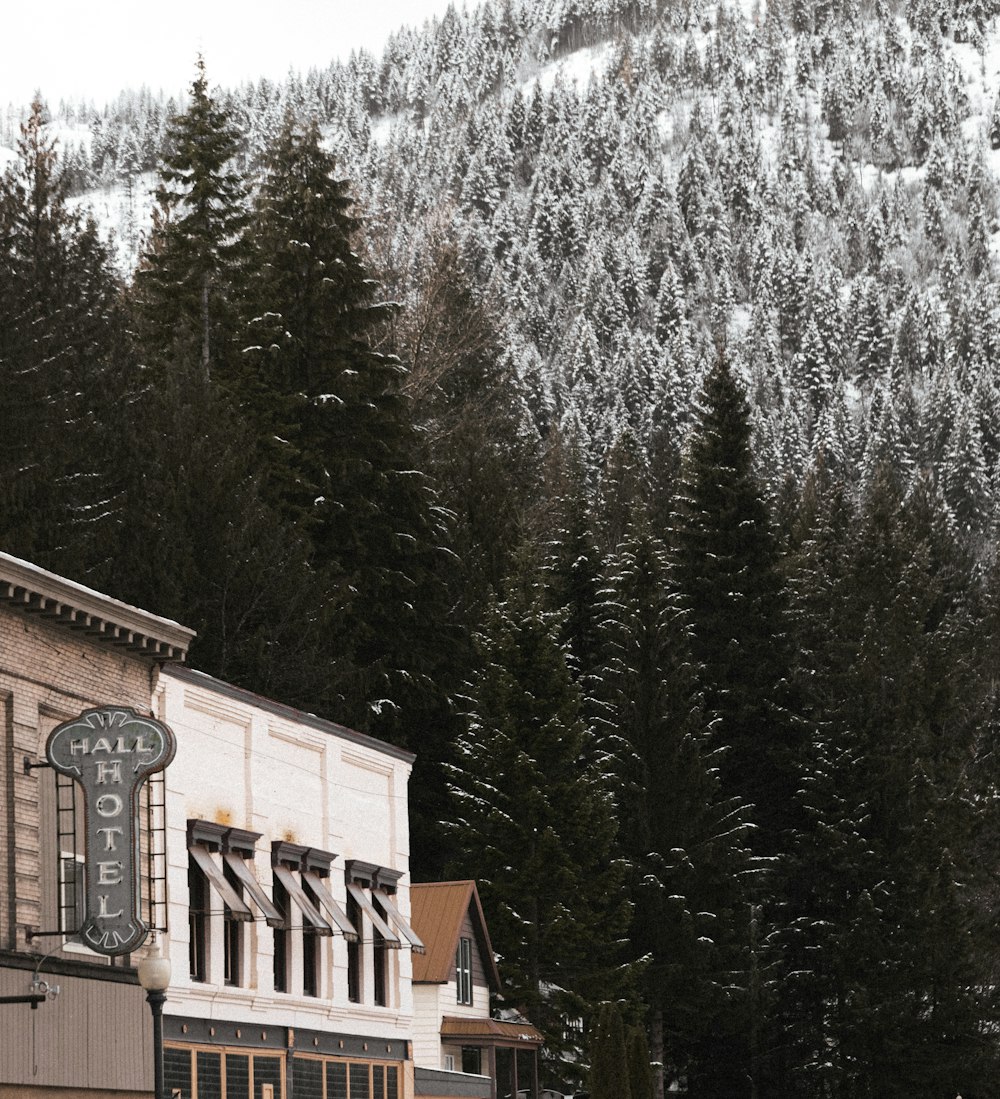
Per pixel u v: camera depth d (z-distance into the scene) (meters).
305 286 76.25
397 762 47.97
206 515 60.19
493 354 112.25
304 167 79.00
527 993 61.66
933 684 90.56
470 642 74.81
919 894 77.00
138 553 57.50
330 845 43.59
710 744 81.94
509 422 109.19
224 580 59.72
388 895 47.19
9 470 53.25
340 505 71.25
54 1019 31.31
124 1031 33.75
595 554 83.00
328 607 63.03
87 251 63.75
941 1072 75.12
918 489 128.25
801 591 98.56
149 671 35.88
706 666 82.56
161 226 86.06
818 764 80.56
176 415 61.94
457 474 85.44
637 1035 58.47
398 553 72.88
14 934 30.33
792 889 81.00
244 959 39.09
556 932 62.44
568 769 71.50
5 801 30.62
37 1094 30.59
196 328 78.31
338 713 63.03
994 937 83.62
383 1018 45.75
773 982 73.75
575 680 79.12
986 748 98.19
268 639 60.47
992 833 88.75
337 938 43.34
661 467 120.25
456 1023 56.50
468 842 65.06
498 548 80.94
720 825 75.31
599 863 70.19
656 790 74.06
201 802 37.81
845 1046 76.06
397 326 100.12
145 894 34.59
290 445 71.94
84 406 58.59
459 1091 52.00
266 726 40.88
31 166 63.06
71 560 52.78
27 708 31.45
